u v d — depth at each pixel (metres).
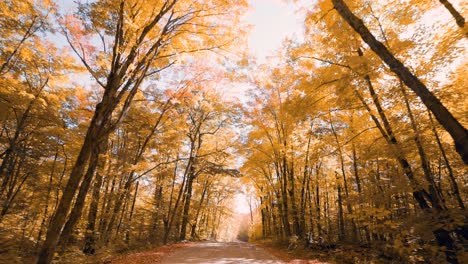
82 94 13.88
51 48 12.52
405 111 9.46
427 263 7.51
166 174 20.89
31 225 16.73
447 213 6.95
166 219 22.92
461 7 7.63
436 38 8.10
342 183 17.52
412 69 8.44
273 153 18.12
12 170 15.34
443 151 8.62
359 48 9.39
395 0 8.60
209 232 42.94
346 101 9.25
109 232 14.12
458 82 8.41
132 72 8.09
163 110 14.56
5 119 13.63
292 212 16.83
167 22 8.70
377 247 10.30
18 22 11.30
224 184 34.91
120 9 7.60
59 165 16.84
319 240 14.77
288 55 12.06
